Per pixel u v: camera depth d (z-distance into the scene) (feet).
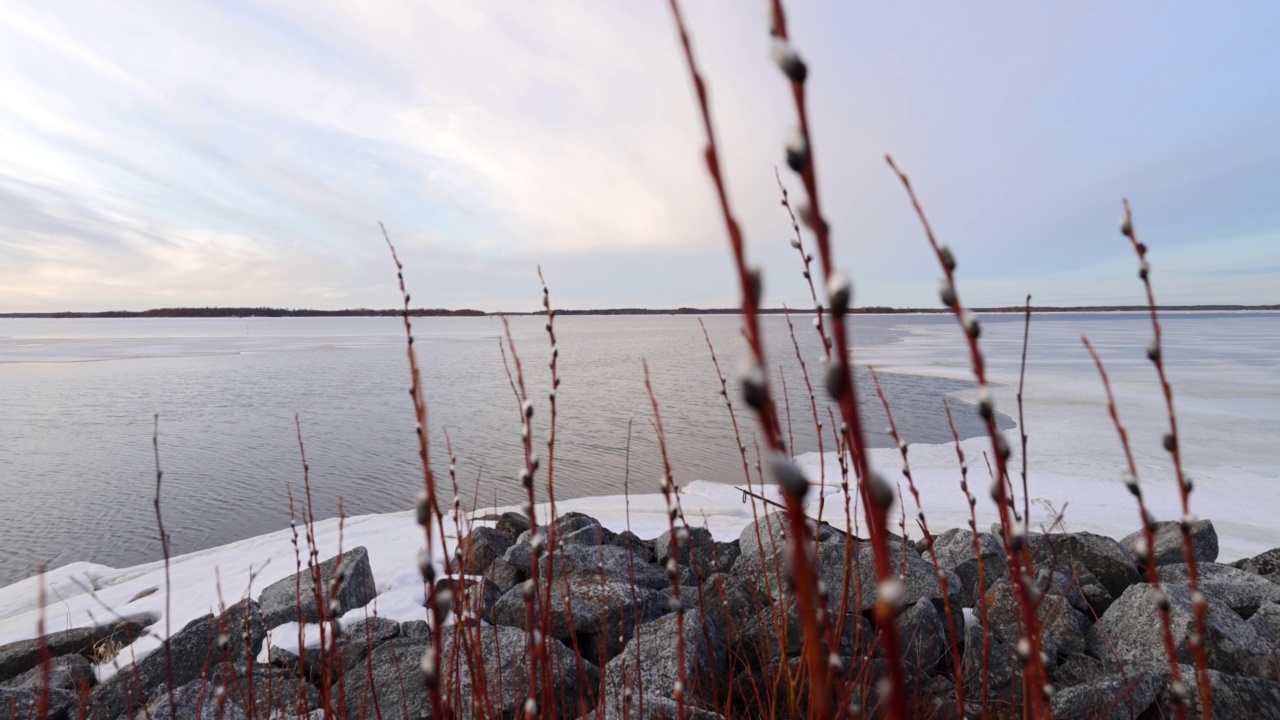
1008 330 312.91
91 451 73.36
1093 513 36.37
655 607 14.39
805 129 1.35
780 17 1.39
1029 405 80.84
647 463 62.59
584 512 37.17
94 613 24.80
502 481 57.98
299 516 51.34
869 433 68.80
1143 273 3.28
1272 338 223.92
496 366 167.43
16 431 84.33
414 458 67.77
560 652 11.19
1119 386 95.35
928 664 11.31
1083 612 14.40
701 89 1.44
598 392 112.88
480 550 19.62
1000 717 10.00
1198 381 100.01
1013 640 12.07
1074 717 10.19
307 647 14.76
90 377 146.10
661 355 195.00
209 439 78.74
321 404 104.63
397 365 177.68
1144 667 11.89
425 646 13.47
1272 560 17.29
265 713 11.27
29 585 32.24
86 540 47.29
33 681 15.16
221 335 396.98
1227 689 10.14
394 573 21.68
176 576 29.63
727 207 1.35
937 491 40.86
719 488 43.80
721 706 10.13
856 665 9.75
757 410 1.26
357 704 12.07
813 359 139.64
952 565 16.57
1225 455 52.44
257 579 27.02
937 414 79.30
